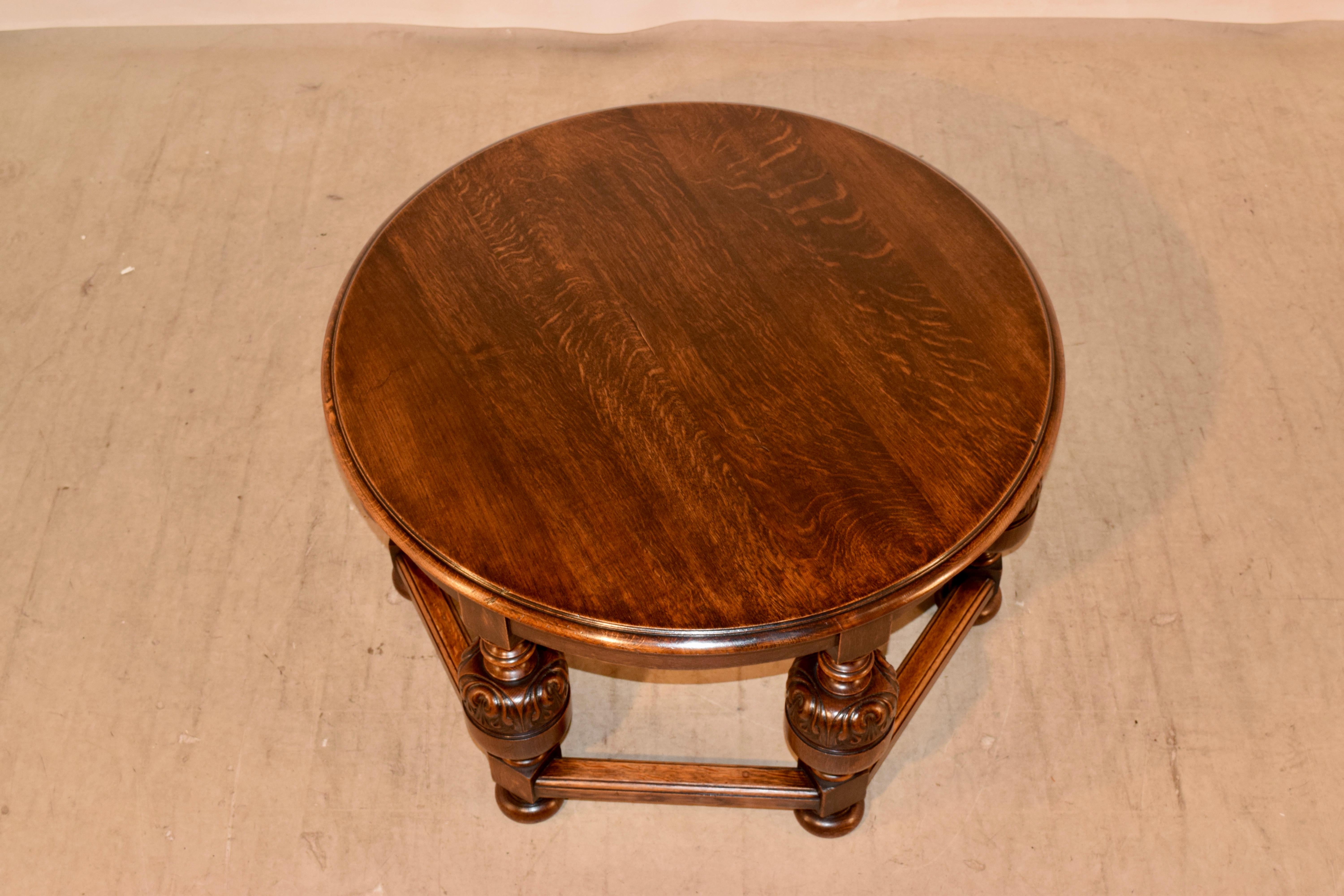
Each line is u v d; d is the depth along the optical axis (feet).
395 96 8.74
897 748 5.65
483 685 4.65
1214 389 6.87
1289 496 6.42
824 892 5.24
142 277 7.60
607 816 5.49
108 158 8.34
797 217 5.23
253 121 8.57
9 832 5.44
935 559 4.02
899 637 6.05
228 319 7.38
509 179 5.47
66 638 6.06
